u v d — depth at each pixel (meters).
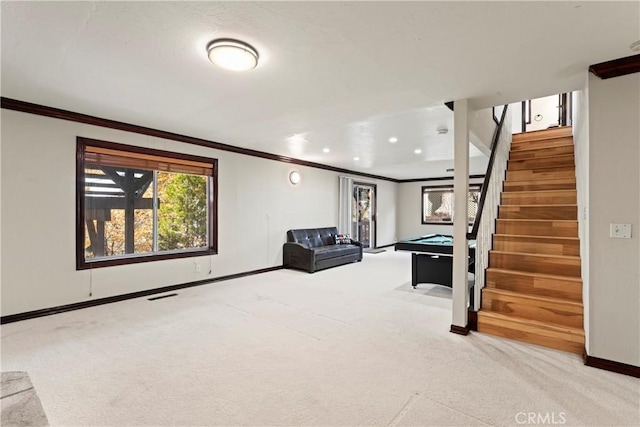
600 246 2.34
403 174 9.40
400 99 3.16
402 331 3.09
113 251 4.29
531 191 4.06
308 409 1.87
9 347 2.68
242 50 2.11
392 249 9.38
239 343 2.79
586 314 2.50
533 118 6.83
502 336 2.96
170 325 3.22
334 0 1.65
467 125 3.13
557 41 2.04
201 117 3.80
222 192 5.32
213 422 1.76
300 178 6.95
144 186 4.57
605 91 2.33
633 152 2.23
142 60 2.35
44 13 1.77
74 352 2.60
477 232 3.08
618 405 1.90
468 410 1.86
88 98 3.16
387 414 1.83
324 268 6.32
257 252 5.93
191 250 4.96
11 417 1.78
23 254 3.35
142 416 1.80
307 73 2.56
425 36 2.00
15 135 3.29
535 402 1.94
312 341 2.84
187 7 1.71
